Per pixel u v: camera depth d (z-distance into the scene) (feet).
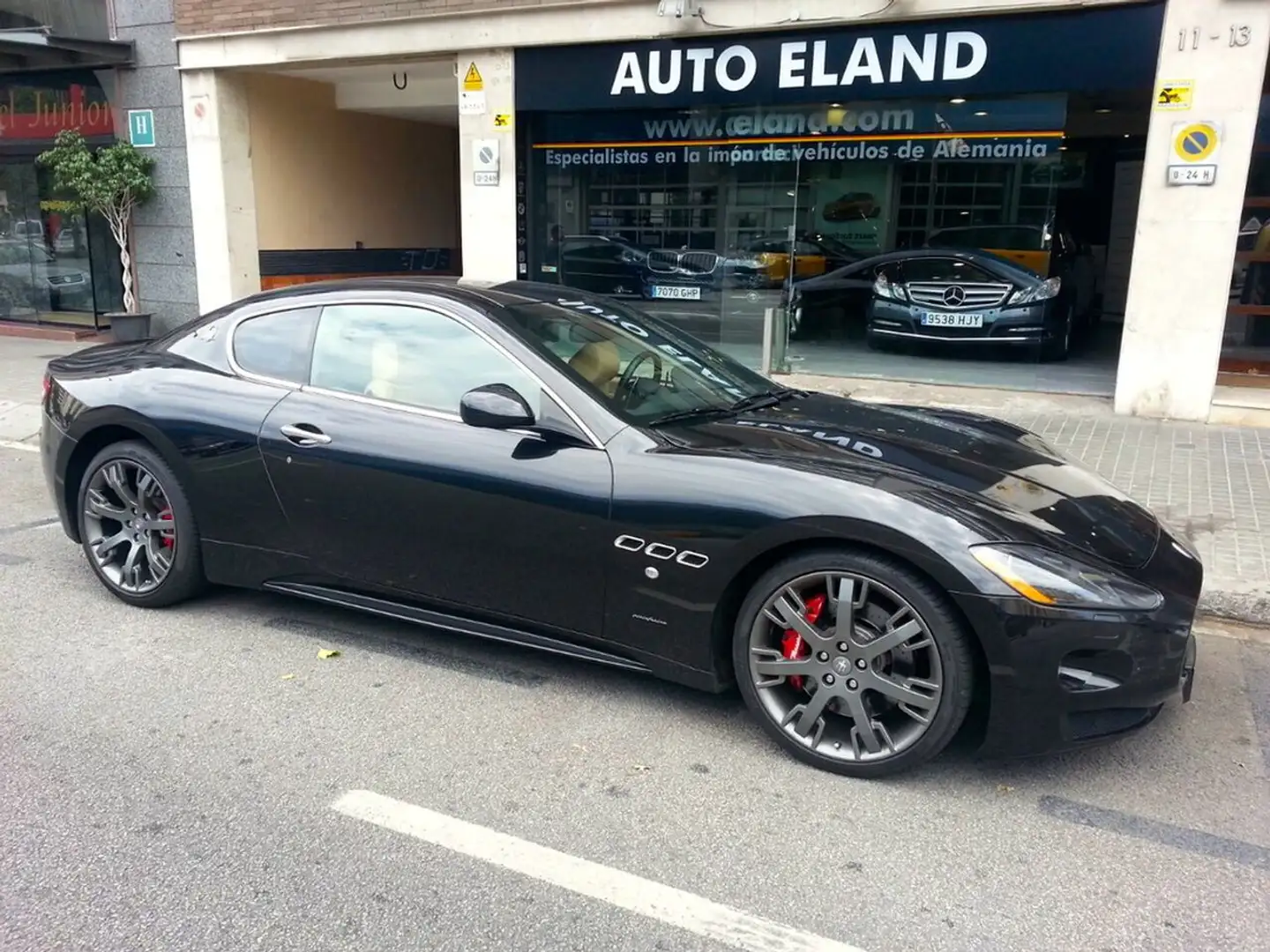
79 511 16.42
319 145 45.44
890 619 10.94
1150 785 11.41
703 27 31.68
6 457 26.91
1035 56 28.09
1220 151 25.95
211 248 42.14
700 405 13.75
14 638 14.96
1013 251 32.71
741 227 35.17
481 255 37.19
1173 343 27.50
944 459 12.56
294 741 12.04
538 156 36.55
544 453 12.48
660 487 11.80
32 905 9.05
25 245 47.60
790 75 31.35
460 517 12.89
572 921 8.92
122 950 8.48
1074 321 37.35
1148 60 26.68
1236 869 9.85
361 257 48.57
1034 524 11.16
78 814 10.50
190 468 14.94
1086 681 10.61
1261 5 24.91
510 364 13.12
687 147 35.04
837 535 10.93
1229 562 17.90
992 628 10.37
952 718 10.77
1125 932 8.89
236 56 39.37
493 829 10.31
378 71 40.78
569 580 12.43
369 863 9.72
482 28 34.86
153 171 42.65
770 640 11.69
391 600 14.06
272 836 10.14
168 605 15.96
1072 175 36.45
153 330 44.21
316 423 13.97
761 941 8.70
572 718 12.71
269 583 14.96
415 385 13.71
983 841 10.24
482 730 12.37
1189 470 23.31
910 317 34.63
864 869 9.74
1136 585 10.87
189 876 9.48
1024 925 8.96
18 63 43.96
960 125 31.35
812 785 11.22
